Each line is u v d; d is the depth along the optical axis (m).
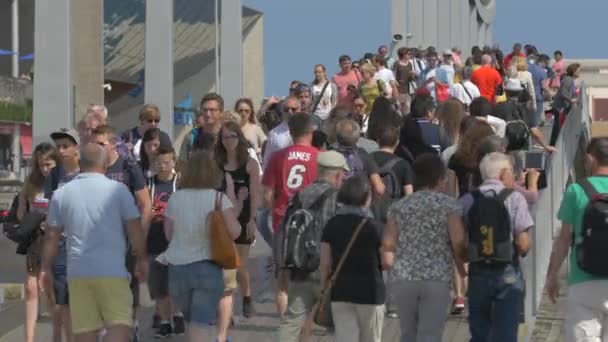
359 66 57.44
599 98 167.25
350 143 28.67
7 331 32.66
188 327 25.34
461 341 29.84
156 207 29.17
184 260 25.08
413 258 24.16
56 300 27.09
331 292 24.27
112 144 27.77
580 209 23.14
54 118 51.00
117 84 168.25
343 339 24.27
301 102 43.50
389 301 32.09
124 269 24.52
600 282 23.00
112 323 24.34
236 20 63.56
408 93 65.44
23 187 28.69
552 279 23.91
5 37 147.62
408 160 32.25
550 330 33.22
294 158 29.02
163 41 59.34
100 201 24.39
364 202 24.39
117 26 166.38
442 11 105.31
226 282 28.05
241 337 30.75
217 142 29.88
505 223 24.19
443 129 32.50
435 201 24.19
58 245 25.94
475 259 24.22
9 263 46.72
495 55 75.62
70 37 51.12
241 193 29.77
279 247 28.78
